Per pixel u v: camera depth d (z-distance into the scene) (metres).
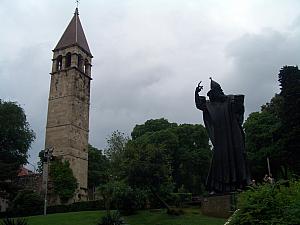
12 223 26.81
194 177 72.38
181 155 73.00
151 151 38.41
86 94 71.75
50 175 61.97
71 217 38.06
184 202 41.62
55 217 39.28
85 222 34.38
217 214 20.52
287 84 49.88
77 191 62.94
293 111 48.09
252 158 53.97
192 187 71.94
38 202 52.66
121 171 42.81
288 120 48.38
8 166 52.44
